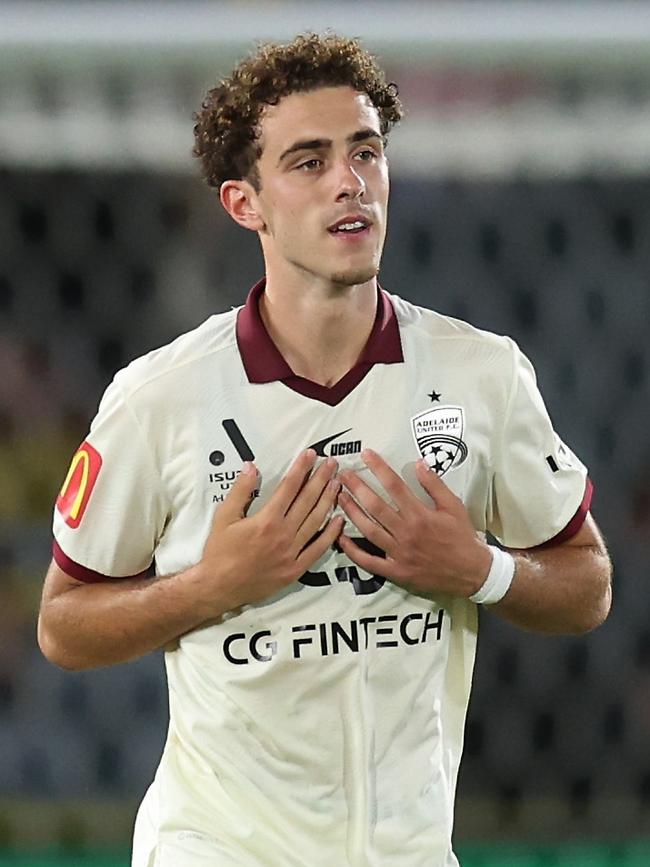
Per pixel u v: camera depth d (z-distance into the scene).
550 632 8.45
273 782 8.05
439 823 8.16
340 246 7.24
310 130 7.28
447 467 7.82
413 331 7.92
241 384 7.75
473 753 15.98
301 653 7.82
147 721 15.38
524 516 8.18
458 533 7.60
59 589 8.20
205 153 7.95
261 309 7.96
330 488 7.52
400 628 7.89
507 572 7.81
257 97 7.43
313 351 7.73
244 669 7.91
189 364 7.80
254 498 7.74
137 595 7.91
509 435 7.96
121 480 7.86
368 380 7.76
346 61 7.44
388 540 7.53
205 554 7.61
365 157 7.39
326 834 8.05
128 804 15.20
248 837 8.02
